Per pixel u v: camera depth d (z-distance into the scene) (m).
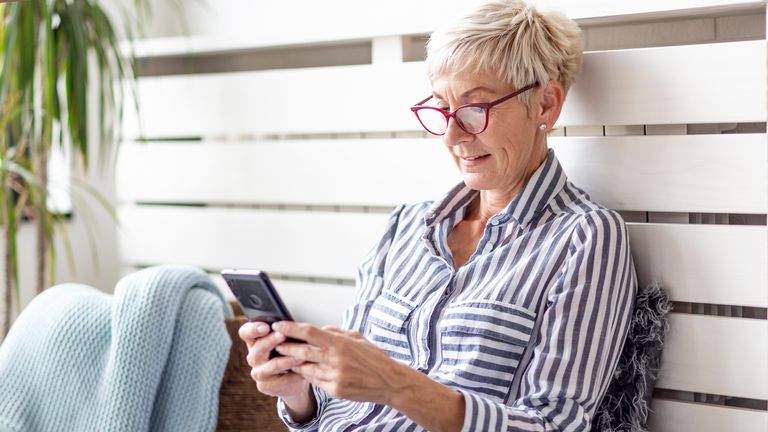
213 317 1.88
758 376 1.54
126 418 1.78
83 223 2.98
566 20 1.61
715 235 1.56
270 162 2.29
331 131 2.16
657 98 1.61
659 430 1.64
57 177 2.90
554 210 1.58
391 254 1.75
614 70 1.65
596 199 1.70
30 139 2.41
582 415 1.40
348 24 2.09
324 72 2.16
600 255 1.47
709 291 1.58
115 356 1.80
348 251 2.18
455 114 1.55
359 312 1.74
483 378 1.49
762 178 1.53
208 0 2.76
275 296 1.34
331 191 2.19
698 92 1.57
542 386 1.42
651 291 1.58
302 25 2.57
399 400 1.33
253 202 2.34
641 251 1.64
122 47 2.57
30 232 2.77
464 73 1.54
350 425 1.53
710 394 1.63
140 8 2.77
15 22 2.25
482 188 1.60
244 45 2.29
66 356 1.83
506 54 1.52
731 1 1.55
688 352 1.60
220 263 2.42
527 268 1.52
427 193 2.02
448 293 1.60
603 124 1.67
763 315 1.59
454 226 1.72
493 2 1.57
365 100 2.09
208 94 2.39
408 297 1.65
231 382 1.98
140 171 2.54
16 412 1.82
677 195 1.61
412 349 1.63
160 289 1.85
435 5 2.29
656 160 1.62
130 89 2.53
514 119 1.55
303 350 1.33
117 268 3.08
